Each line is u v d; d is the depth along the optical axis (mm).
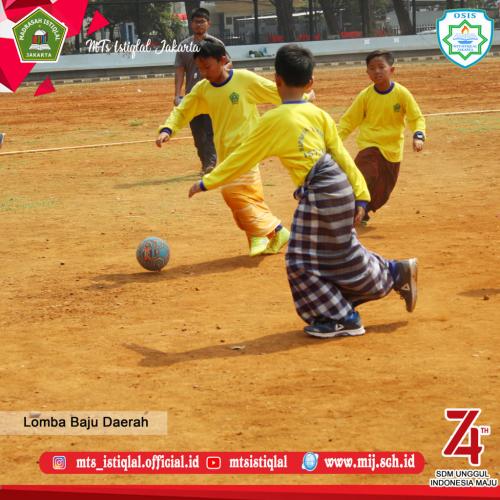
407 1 61438
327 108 32281
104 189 18375
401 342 8430
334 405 7008
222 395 7344
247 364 8047
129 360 8344
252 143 8508
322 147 8484
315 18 62906
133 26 55656
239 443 6434
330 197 8359
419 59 56438
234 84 11742
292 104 8508
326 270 8547
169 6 56781
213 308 9969
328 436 6469
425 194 16422
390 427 6562
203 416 6941
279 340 8695
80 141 26734
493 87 37281
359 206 8547
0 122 32688
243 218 12047
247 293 10516
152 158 22703
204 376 7805
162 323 9484
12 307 10367
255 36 57031
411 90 37781
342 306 8594
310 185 8414
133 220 15102
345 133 14078
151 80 49938
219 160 12055
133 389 7594
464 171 18719
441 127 25672
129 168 21203
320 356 8156
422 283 10492
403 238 12922
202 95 11906
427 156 20938
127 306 10188
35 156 23844
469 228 13422
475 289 10164
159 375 7895
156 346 8719
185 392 7461
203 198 16891
